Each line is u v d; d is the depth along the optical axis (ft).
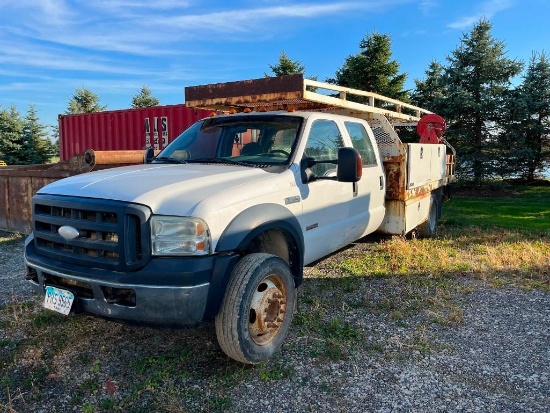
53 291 10.37
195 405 9.22
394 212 20.15
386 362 10.94
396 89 69.92
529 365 10.78
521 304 14.87
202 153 14.52
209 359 11.15
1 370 10.71
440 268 18.80
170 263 9.20
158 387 9.84
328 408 9.11
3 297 15.84
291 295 11.48
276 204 11.55
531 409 8.99
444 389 9.74
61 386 10.03
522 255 20.70
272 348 10.84
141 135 46.03
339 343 11.86
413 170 20.47
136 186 10.14
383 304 14.74
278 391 9.72
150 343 12.08
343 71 72.54
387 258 20.33
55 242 10.51
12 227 27.37
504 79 57.77
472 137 58.18
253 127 14.39
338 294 15.75
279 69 85.25
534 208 41.06
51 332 12.79
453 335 12.48
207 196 9.95
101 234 9.74
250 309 10.36
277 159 13.16
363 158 17.37
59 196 10.55
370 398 9.44
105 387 9.93
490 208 41.06
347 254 20.99
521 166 59.41
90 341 12.24
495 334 12.55
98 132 49.83
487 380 10.11
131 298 9.35
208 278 9.40
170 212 9.43
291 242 12.35
